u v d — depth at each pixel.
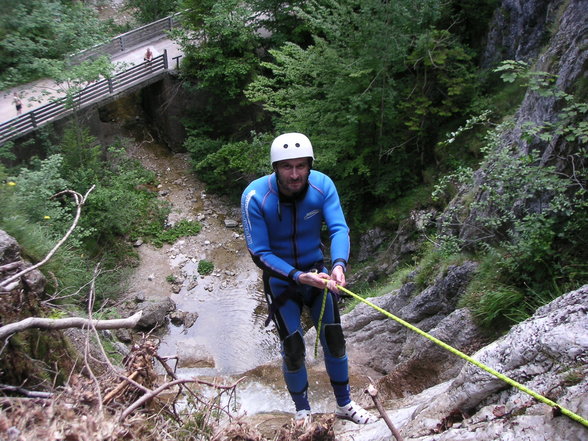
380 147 13.42
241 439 3.12
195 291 14.63
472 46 13.80
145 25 21.41
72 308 6.05
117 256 15.09
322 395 7.29
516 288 6.34
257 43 18.41
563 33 7.19
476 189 8.16
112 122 20.27
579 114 6.02
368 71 12.41
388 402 6.27
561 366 3.27
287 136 3.50
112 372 3.28
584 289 3.83
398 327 8.48
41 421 2.64
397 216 13.26
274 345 12.77
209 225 16.94
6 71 17.48
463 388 3.85
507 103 12.04
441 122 13.39
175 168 19.09
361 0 12.18
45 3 17.16
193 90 18.64
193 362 12.22
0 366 3.62
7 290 3.61
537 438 2.86
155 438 2.89
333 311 3.93
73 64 16.88
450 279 7.53
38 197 10.66
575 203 5.70
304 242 3.83
